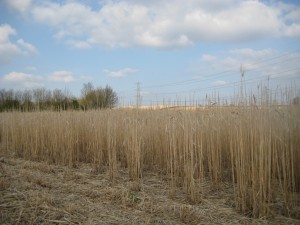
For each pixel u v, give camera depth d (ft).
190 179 15.43
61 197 14.19
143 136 21.75
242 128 14.74
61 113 28.66
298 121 16.08
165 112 23.24
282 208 13.50
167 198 15.05
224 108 20.45
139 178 19.02
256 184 13.12
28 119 29.48
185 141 16.62
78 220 11.58
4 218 11.05
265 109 14.96
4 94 75.36
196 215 12.50
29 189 14.80
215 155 17.26
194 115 20.01
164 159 20.42
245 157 14.05
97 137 23.27
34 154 25.64
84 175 19.58
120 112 26.53
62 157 23.36
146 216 12.53
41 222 11.10
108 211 12.89
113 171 18.16
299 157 15.70
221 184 16.57
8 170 19.21
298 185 15.79
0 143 34.06
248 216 12.96
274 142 15.16
